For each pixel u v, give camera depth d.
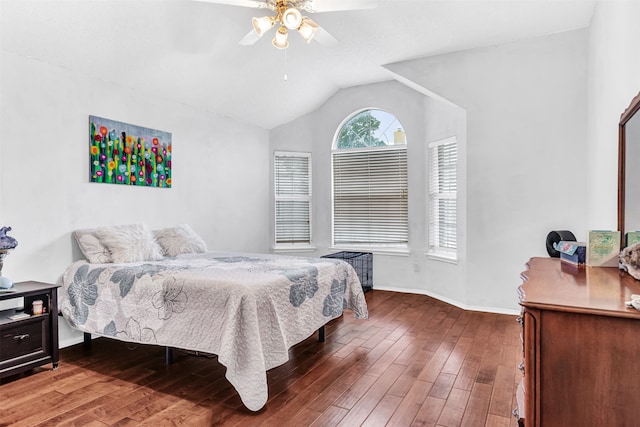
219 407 2.17
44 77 2.95
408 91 5.03
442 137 4.60
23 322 2.53
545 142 3.72
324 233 5.64
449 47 3.96
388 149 5.25
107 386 2.43
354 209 5.50
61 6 2.58
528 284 1.47
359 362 2.79
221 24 3.32
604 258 1.90
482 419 2.02
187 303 2.41
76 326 2.89
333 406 2.17
